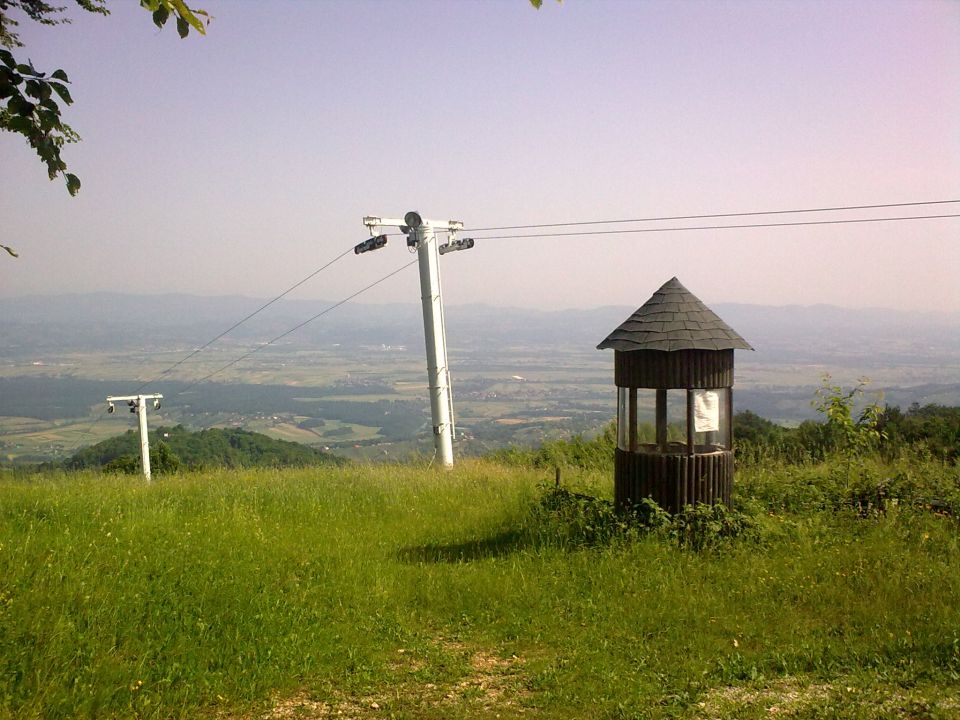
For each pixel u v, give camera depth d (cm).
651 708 504
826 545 852
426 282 1975
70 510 957
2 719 456
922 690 514
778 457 1445
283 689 542
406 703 522
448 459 1920
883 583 720
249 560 803
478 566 853
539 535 945
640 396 935
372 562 861
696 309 933
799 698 512
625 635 647
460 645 642
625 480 930
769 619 671
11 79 361
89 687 502
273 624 639
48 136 373
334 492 1288
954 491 1021
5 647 534
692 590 741
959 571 744
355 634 645
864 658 573
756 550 844
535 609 716
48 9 372
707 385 901
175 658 563
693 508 884
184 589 687
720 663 578
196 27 367
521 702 522
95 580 666
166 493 1211
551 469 1670
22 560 686
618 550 849
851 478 1098
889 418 1803
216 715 504
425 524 1099
